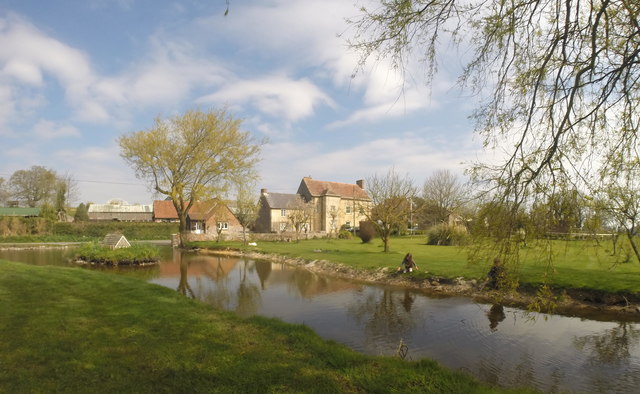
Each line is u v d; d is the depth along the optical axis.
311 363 5.63
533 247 4.10
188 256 29.62
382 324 10.17
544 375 6.95
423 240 40.22
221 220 41.66
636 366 7.32
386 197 26.17
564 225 4.02
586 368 7.27
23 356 5.40
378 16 4.88
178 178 34.88
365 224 36.69
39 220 46.53
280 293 14.66
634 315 10.75
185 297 10.70
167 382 4.79
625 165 4.50
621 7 4.26
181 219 37.22
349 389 4.79
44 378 4.71
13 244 39.97
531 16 4.57
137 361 5.44
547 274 4.19
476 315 11.05
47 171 68.75
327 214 57.25
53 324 7.08
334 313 11.41
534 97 4.38
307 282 17.28
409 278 16.45
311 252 27.62
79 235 48.69
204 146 34.53
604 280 12.71
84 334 6.57
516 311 11.42
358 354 6.25
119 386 4.61
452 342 8.73
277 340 6.70
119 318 7.80
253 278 18.62
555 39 4.29
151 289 11.69
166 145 33.84
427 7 4.73
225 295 14.31
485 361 7.59
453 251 25.86
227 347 6.20
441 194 50.25
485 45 4.82
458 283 14.93
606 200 4.36
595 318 10.57
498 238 4.23
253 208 36.47
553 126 4.28
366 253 25.61
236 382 4.86
